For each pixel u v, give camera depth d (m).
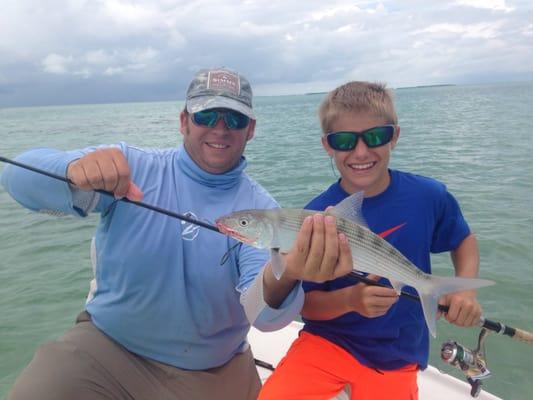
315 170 4.29
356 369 0.90
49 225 2.75
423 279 0.79
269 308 0.76
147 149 0.93
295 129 9.02
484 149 4.88
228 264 0.85
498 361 1.38
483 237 2.25
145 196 0.85
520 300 1.67
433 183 1.00
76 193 0.78
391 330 0.92
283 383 0.89
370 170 0.95
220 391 0.89
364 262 0.76
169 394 0.85
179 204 0.86
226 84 0.86
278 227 0.74
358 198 0.76
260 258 0.83
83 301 1.81
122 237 0.82
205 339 0.87
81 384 0.78
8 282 1.99
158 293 0.82
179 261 0.82
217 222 0.75
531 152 4.48
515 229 2.33
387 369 0.91
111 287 0.85
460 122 8.40
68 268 2.11
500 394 1.25
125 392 0.82
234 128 0.85
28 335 1.58
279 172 4.28
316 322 0.97
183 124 0.90
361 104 0.93
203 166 0.88
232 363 0.94
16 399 0.73
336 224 0.72
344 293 0.89
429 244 0.97
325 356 0.92
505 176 3.51
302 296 0.80
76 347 0.82
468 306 0.85
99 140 8.02
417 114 11.77
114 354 0.83
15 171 0.78
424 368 0.96
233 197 0.90
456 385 1.05
